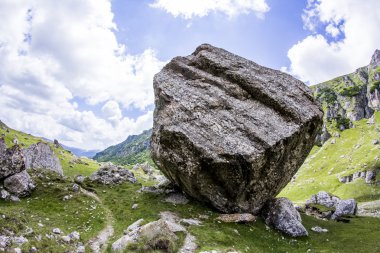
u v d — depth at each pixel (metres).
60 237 39.72
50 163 91.88
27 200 54.19
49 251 34.78
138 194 64.81
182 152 54.53
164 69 69.19
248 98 60.12
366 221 65.69
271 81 62.06
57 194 58.66
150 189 67.44
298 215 57.53
